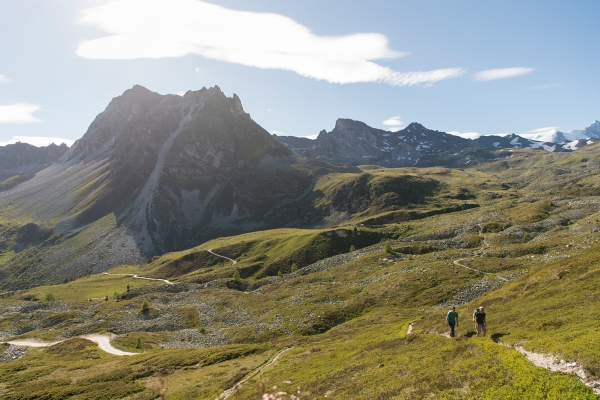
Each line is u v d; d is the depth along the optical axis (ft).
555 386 58.23
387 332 163.43
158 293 437.17
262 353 196.34
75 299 553.64
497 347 82.12
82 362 223.71
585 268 146.61
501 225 441.68
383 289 278.26
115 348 261.85
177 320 330.13
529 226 399.24
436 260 327.47
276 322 267.80
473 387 67.10
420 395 71.97
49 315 370.94
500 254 312.29
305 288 344.90
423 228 578.25
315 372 123.24
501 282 239.09
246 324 286.25
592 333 72.18
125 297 460.55
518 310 121.80
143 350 254.06
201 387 146.92
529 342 80.38
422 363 90.53
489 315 130.41
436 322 150.00
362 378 97.04
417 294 253.85
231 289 442.09
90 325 328.29
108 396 155.84
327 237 611.06
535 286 154.10
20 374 203.21
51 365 217.56
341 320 247.91
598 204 432.25
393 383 84.12
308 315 264.11
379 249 440.45
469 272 273.75
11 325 356.38
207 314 335.67
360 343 153.38
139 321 336.08
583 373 59.67
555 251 287.28
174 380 167.12
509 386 62.90
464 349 89.30
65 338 304.30
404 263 344.08
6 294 640.58
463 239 415.64
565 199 549.95
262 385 44.86
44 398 159.22
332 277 366.43
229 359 194.29
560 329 85.15
